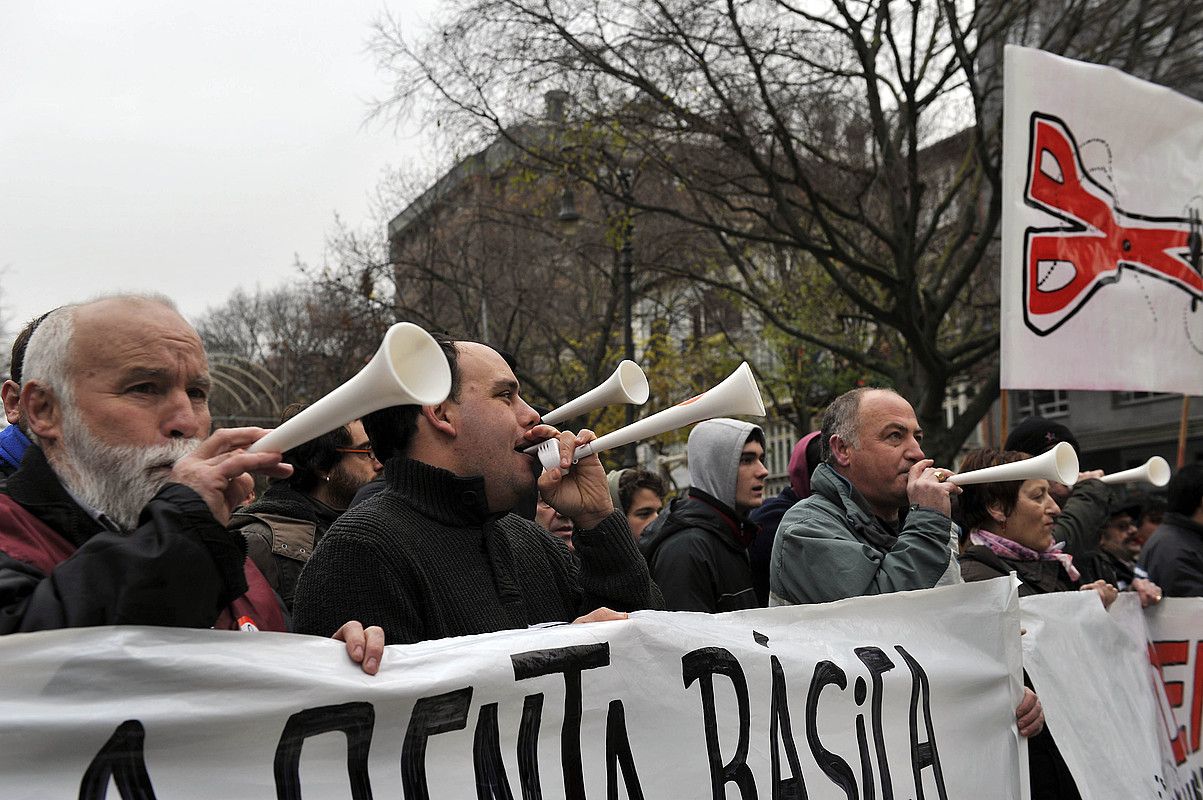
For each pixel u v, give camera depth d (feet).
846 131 50.72
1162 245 17.99
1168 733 13.12
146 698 5.39
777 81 44.73
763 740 8.14
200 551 5.49
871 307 46.57
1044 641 11.69
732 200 55.52
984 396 48.75
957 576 10.67
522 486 8.54
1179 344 18.04
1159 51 52.60
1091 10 46.73
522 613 8.38
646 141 46.39
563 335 72.59
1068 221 17.30
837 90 47.09
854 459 11.51
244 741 5.64
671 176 47.91
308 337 88.43
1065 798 11.34
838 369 65.46
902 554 10.33
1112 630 12.67
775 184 45.68
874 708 9.13
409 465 8.29
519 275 67.10
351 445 12.96
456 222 65.82
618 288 60.59
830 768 8.59
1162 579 17.42
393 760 6.15
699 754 7.68
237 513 12.01
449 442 8.40
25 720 5.07
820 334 62.85
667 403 71.15
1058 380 16.92
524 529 9.53
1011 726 10.34
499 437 8.45
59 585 5.44
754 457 13.67
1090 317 17.33
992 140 48.47
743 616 8.58
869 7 44.86
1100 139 17.66
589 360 68.08
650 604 9.12
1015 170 17.03
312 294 82.43
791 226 45.62
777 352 68.44
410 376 5.67
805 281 61.98
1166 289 17.97
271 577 10.86
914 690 9.52
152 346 6.45
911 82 45.52
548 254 67.36
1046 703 11.28
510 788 6.61
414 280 67.62
